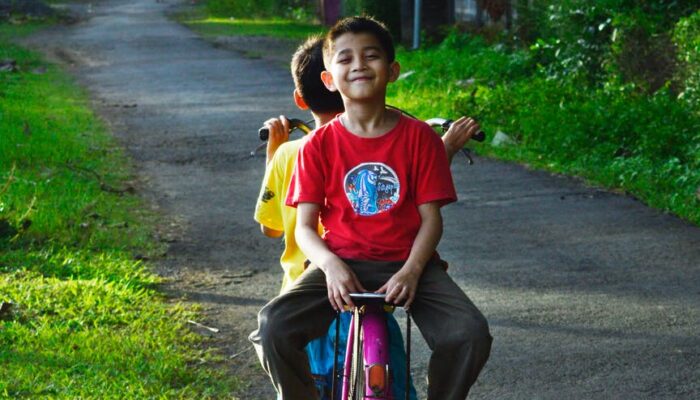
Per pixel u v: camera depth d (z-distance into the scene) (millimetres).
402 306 3842
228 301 7473
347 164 3977
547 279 7969
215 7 43219
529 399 5781
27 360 5996
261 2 42375
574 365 6258
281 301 3926
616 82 14789
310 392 3967
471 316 3779
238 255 8719
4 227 8672
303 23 39406
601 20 15938
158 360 6117
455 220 9844
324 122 4668
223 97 19266
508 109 14781
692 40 13430
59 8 46594
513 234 9297
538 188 11148
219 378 5992
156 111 17453
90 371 5863
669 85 13914
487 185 11352
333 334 4430
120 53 28094
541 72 17547
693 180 10867
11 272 7746
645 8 15562
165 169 12477
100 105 18156
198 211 10297
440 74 19594
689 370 6172
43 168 11719
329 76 4152
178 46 30047
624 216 9883
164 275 8086
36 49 28922
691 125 12406
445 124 4516
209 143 14289
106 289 7328
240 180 11859
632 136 12578
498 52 20953
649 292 7625
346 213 3971
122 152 13500
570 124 12961
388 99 17438
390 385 3895
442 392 3852
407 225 3965
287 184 4508
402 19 29094
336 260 3830
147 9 47062
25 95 18469
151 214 10102
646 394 5836
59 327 6566
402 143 3967
